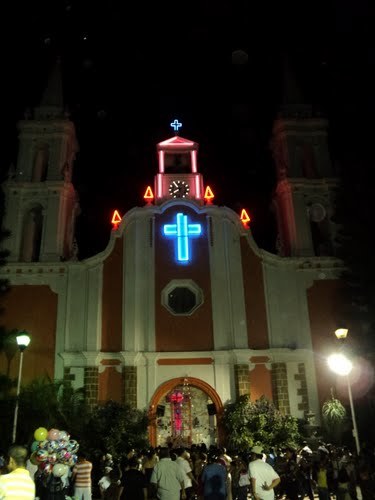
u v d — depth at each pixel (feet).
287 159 115.34
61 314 95.86
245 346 94.68
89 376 90.63
